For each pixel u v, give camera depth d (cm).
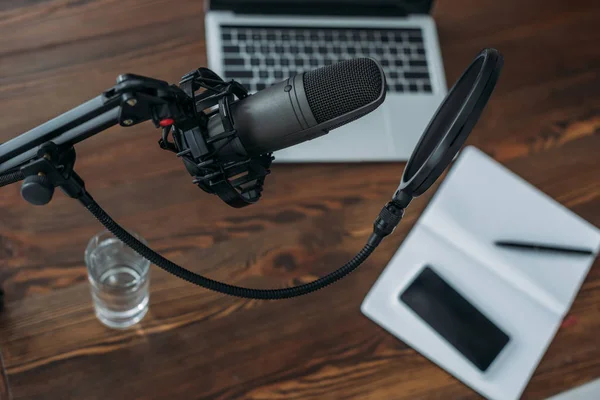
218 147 92
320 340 124
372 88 91
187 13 141
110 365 120
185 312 124
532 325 126
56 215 127
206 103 93
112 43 137
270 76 136
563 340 126
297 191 132
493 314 127
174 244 127
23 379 119
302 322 125
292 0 139
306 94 91
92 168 130
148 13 140
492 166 135
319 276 128
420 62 139
